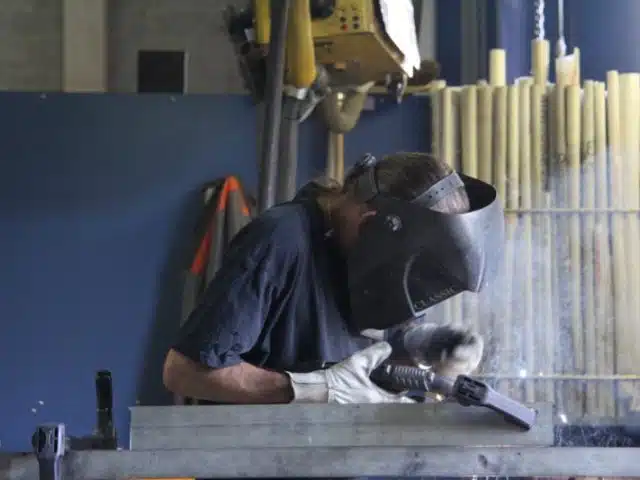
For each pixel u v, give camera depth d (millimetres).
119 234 3449
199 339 1645
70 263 3445
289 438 1405
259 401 1638
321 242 1765
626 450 1352
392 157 1739
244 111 3447
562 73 3441
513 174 3365
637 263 3316
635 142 3340
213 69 4203
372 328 1737
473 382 1383
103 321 3432
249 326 1663
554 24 3885
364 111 3418
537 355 3303
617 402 3279
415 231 1639
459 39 4047
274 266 1701
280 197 2566
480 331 3301
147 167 3455
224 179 3395
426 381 1660
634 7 3738
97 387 1831
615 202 3334
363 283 1706
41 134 3469
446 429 1407
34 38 4238
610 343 3303
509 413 1378
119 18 4277
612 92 3357
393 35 2738
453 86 3855
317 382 1627
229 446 1405
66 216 3459
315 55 2777
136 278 3436
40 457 1348
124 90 4230
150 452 1378
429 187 1659
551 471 1358
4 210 3455
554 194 3352
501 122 3379
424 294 1689
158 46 4250
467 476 1371
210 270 3314
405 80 3123
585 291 3322
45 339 3430
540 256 3340
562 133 3354
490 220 1665
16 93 3469
